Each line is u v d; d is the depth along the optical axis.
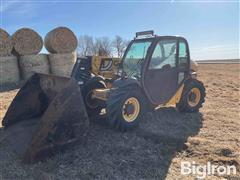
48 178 3.32
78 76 6.11
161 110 6.31
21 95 4.98
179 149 4.17
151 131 4.92
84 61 6.31
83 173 3.44
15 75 10.88
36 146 3.62
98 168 3.56
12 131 4.66
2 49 10.70
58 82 4.60
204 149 4.16
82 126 3.98
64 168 3.55
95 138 4.54
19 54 11.34
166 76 5.48
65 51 12.33
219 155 3.98
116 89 4.78
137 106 4.90
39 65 11.48
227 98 8.02
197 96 6.27
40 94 5.13
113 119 4.65
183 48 5.82
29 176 3.38
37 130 3.62
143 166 3.64
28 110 5.08
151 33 5.37
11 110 4.92
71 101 3.79
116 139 4.52
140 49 5.39
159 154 4.01
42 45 11.85
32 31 11.51
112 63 6.78
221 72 17.92
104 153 3.99
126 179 3.33
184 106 6.02
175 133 4.87
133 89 4.88
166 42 5.39
